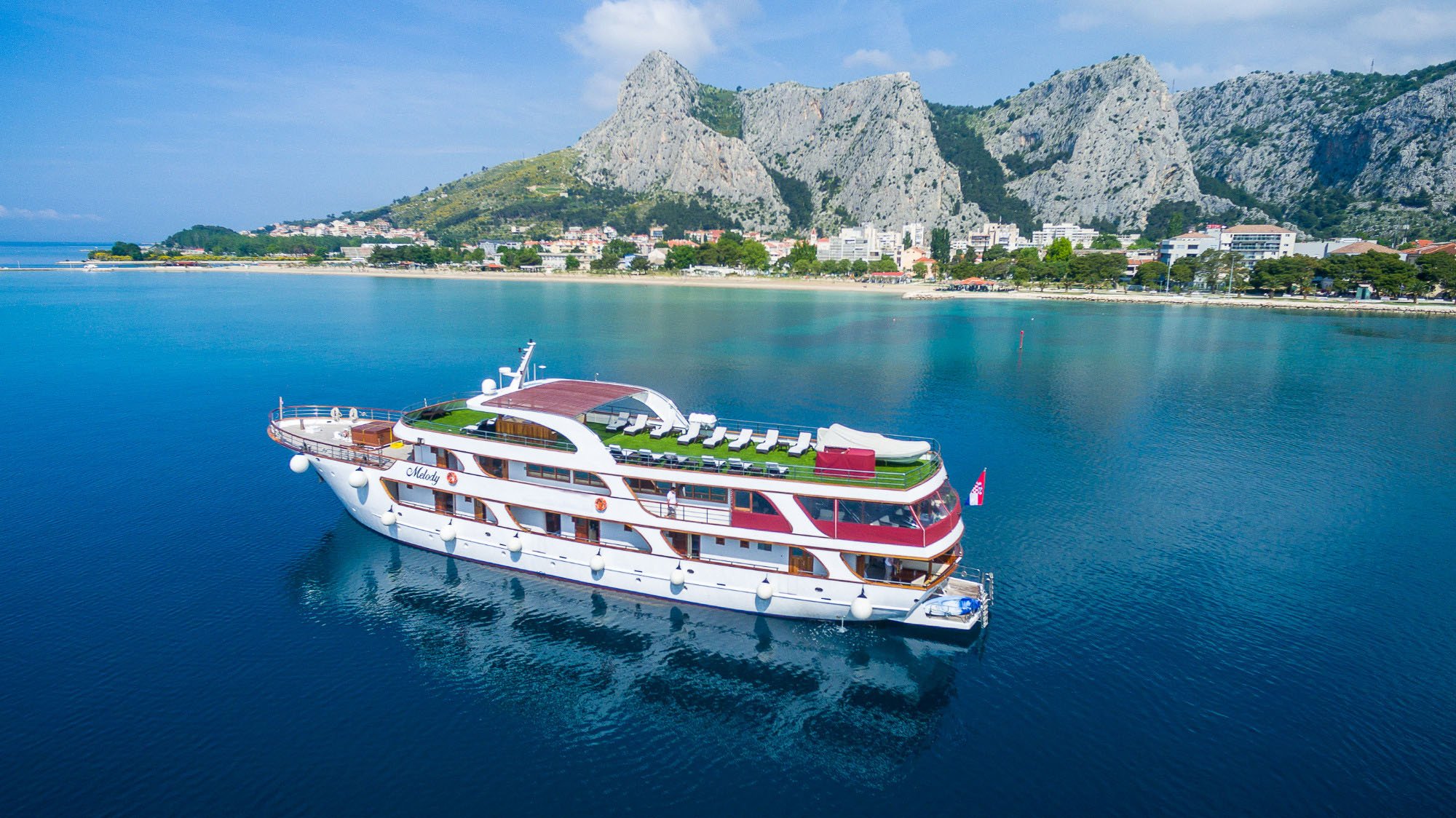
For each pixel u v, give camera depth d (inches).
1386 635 1342.3
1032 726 1087.0
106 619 1310.3
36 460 2212.1
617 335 5536.4
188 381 3531.0
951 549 1334.9
